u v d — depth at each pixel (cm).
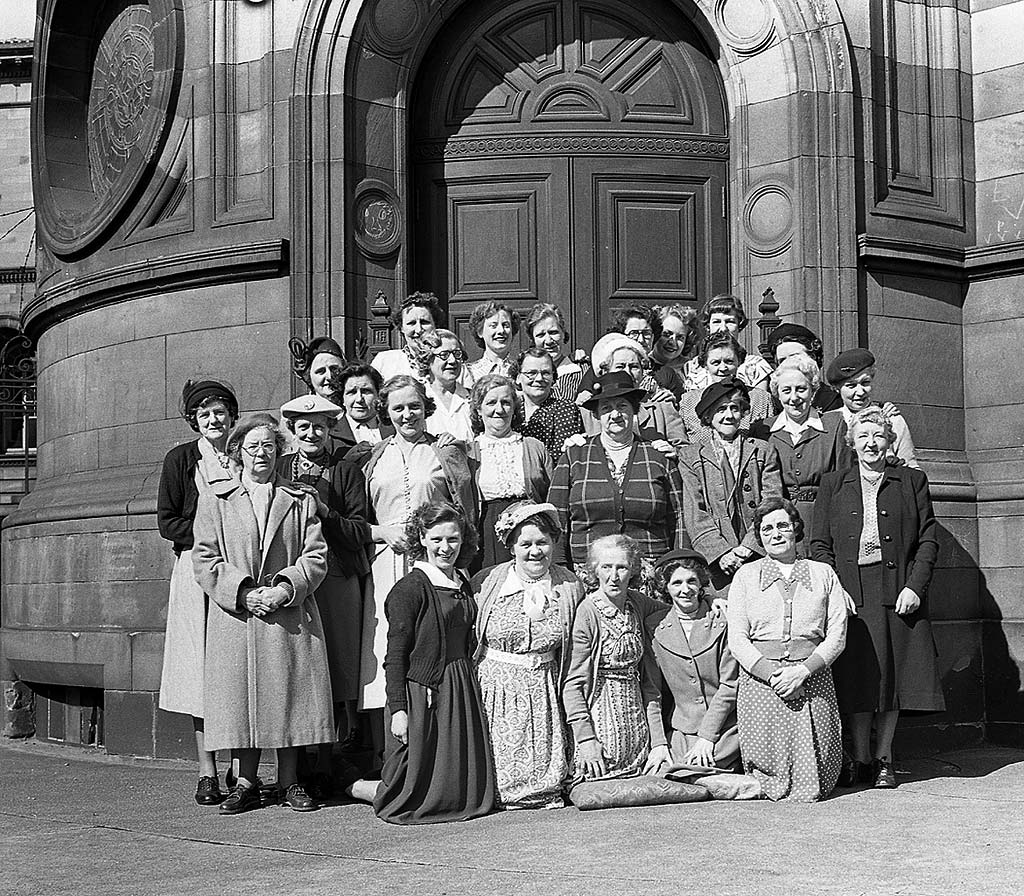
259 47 1117
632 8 1163
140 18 1250
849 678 823
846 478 852
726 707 803
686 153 1156
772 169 1112
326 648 792
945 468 1109
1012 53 1145
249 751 779
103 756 1098
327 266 1070
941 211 1144
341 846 664
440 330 888
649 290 1150
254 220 1095
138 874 612
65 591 1153
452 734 740
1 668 1269
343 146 1079
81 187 1305
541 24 1161
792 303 1092
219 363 1102
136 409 1148
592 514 823
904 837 659
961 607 1092
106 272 1162
